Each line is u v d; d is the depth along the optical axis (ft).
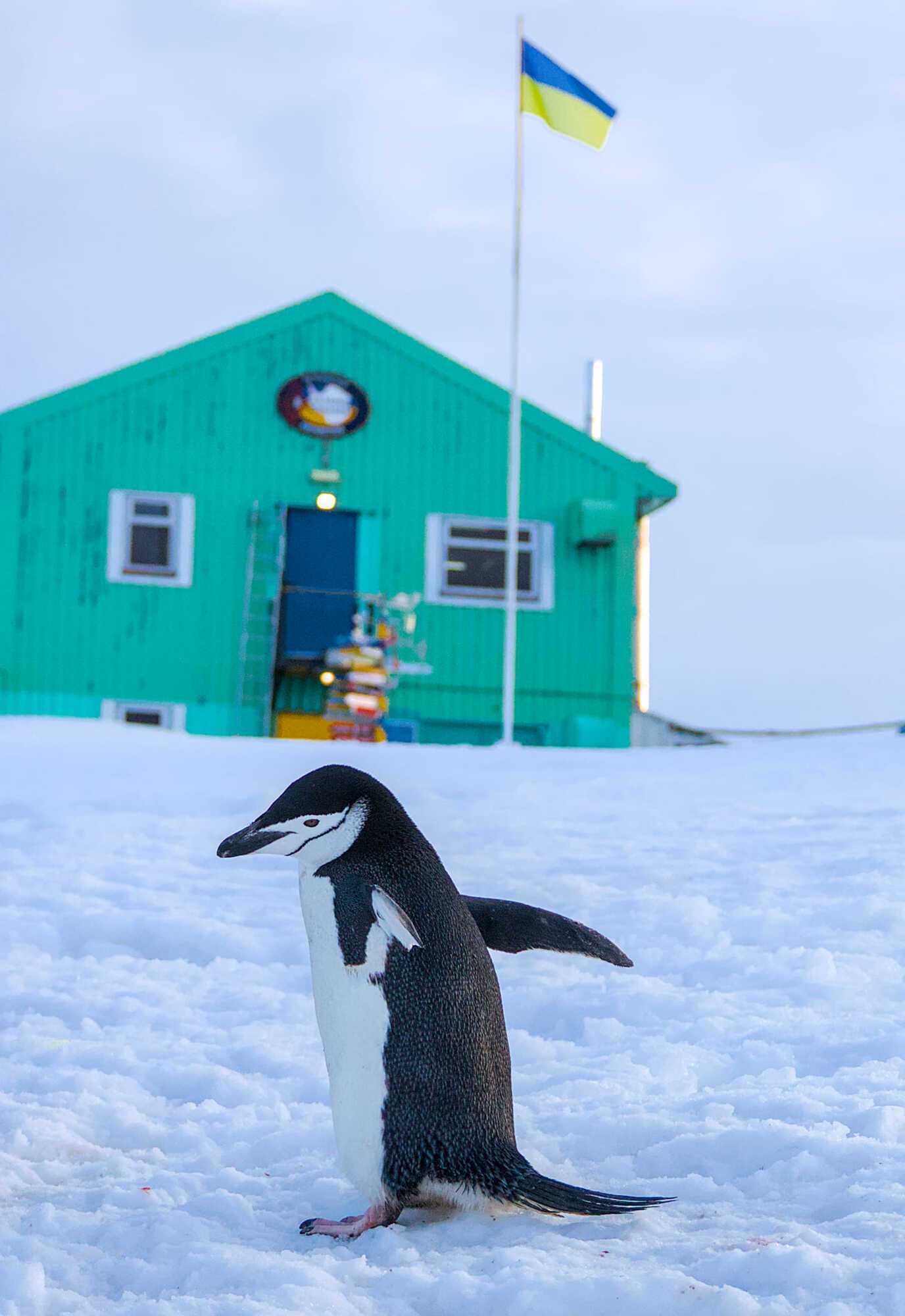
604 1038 18.57
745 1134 13.61
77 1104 16.08
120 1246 11.50
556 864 28.40
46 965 22.61
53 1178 13.74
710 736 90.48
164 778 40.91
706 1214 11.94
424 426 90.27
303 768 43.73
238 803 35.76
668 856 28.86
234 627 86.79
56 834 31.53
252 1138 15.24
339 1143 11.78
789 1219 11.67
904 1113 14.03
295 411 88.17
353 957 11.30
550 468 91.40
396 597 87.10
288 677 89.30
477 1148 11.62
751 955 21.42
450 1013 11.64
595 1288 9.78
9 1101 16.07
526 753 52.49
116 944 24.02
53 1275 10.80
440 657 88.99
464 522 90.22
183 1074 17.39
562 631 90.48
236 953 23.32
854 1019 18.20
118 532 86.28
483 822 33.50
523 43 84.69
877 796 36.14
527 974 21.84
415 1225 11.99
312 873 11.75
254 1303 9.71
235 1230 12.04
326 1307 9.80
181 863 29.37
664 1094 16.01
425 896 11.75
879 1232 11.04
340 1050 11.62
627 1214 11.88
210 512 87.35
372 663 82.69
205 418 87.92
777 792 37.91
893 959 20.90
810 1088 15.49
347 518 89.51
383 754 50.55
